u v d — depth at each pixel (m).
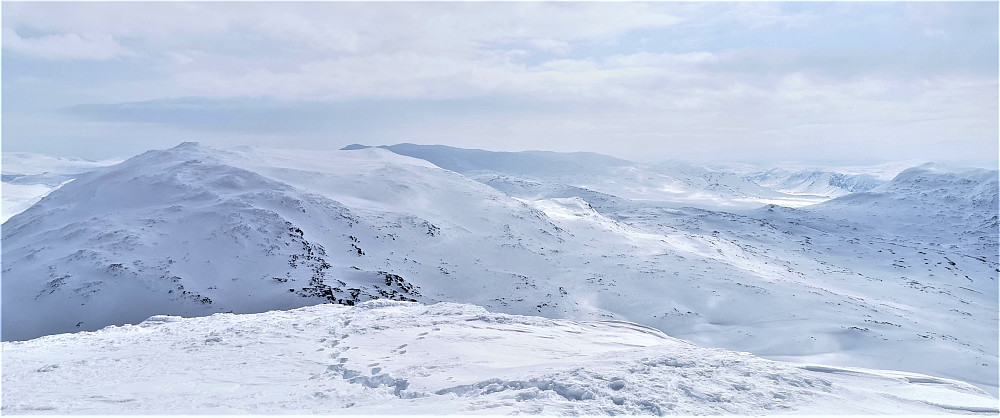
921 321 78.75
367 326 22.72
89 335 26.75
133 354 19.44
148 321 30.20
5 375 16.53
